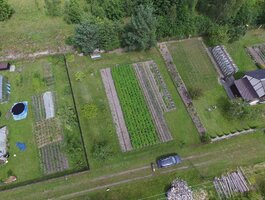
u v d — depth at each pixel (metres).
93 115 50.44
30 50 58.62
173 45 61.75
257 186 45.88
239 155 48.78
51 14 64.88
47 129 48.88
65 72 55.97
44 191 43.72
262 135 51.12
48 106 51.09
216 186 45.38
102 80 55.47
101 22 57.50
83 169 45.62
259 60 61.12
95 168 45.91
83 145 47.84
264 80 51.69
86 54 58.41
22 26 63.00
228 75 56.72
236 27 61.53
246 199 44.31
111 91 54.25
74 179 44.84
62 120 49.66
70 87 53.81
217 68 58.84
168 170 46.47
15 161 45.91
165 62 58.75
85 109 50.47
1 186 43.59
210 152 48.62
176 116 51.84
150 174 45.97
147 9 54.88
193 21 60.88
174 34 61.34
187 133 50.16
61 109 50.78
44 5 67.19
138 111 51.81
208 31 61.97
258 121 52.59
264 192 45.09
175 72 57.47
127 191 44.34
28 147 47.22
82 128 49.53
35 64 56.78
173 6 57.22
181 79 56.72
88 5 66.19
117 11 62.69
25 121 49.75
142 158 47.25
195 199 44.00
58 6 66.06
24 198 43.03
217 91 55.53
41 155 46.50
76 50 58.94
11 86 53.59
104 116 51.09
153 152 47.94
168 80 56.28
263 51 62.66
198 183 45.62
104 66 57.38
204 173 46.59
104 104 52.50
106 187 44.50
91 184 44.62
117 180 45.19
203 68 58.59
